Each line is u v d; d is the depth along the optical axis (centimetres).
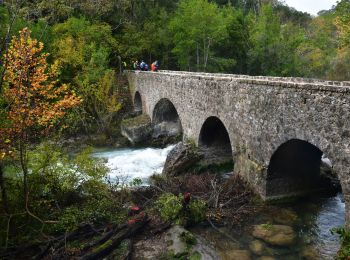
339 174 1138
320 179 1778
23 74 1182
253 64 5066
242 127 1747
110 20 4741
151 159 2689
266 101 1512
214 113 2016
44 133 1392
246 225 1488
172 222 1465
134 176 2269
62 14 4216
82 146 3061
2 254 1212
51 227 1382
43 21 3597
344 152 1105
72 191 1603
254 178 1692
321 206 1633
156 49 4816
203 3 4494
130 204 1648
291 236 1373
